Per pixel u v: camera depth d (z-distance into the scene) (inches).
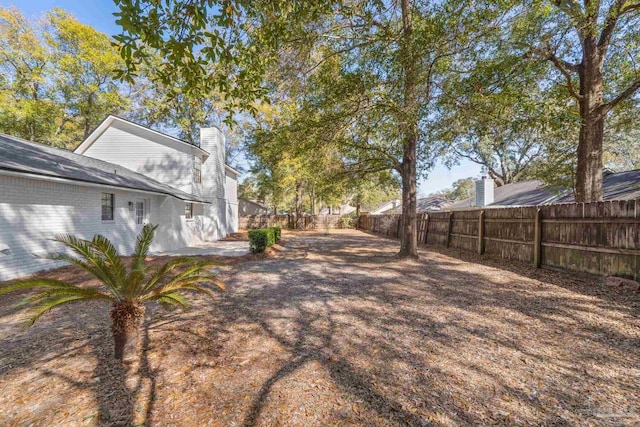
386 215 742.5
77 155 404.8
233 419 78.0
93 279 237.6
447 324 142.2
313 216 1032.8
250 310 165.5
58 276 246.1
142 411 81.0
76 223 304.0
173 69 127.6
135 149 524.4
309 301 181.2
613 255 196.1
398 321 147.3
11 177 241.8
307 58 266.1
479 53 228.2
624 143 521.0
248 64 153.3
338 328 139.3
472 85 220.1
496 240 324.8
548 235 251.1
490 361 107.0
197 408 82.3
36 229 262.4
